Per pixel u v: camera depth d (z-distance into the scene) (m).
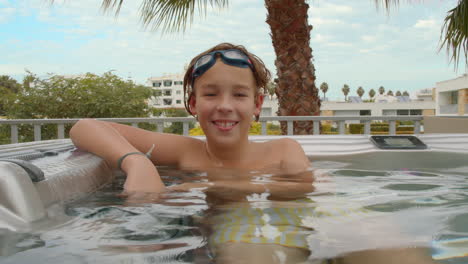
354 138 2.24
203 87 1.17
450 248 0.55
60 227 0.64
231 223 0.67
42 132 6.64
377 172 1.45
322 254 0.52
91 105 7.05
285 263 0.49
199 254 0.51
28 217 0.66
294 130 3.93
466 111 22.45
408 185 1.13
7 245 0.54
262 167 1.37
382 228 0.65
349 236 0.60
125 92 7.43
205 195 0.94
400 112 38.44
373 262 0.50
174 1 3.55
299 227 0.65
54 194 0.82
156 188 1.01
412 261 0.50
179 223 0.68
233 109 1.17
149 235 0.60
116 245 0.55
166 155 1.41
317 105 3.99
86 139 1.27
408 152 2.02
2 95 6.98
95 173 1.12
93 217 0.72
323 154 2.03
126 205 0.83
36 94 7.02
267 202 0.86
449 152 2.00
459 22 3.42
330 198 0.91
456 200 0.89
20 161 0.77
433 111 37.69
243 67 1.17
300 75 3.84
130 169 1.08
